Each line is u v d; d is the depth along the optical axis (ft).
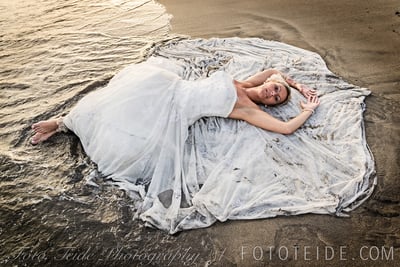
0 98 11.65
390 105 10.79
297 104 10.34
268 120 9.51
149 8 16.65
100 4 17.10
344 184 8.68
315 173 8.86
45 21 15.74
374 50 13.04
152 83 9.57
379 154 9.46
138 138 9.02
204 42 13.67
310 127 9.86
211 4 16.71
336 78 11.62
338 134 9.76
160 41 14.02
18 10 16.58
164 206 8.55
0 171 9.33
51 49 13.87
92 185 8.98
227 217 8.19
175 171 9.00
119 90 9.54
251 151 9.22
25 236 8.07
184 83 9.86
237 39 13.76
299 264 7.45
